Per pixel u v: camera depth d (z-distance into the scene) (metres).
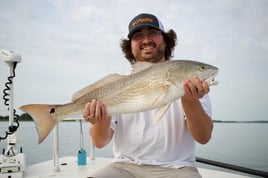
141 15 1.00
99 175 0.84
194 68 0.81
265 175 1.05
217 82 0.85
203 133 0.83
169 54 1.18
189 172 0.83
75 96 0.84
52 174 1.29
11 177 1.17
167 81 0.79
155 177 0.86
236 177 1.22
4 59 1.25
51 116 0.82
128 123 0.93
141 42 1.01
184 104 0.80
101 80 0.83
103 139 0.89
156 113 0.79
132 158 0.90
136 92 0.80
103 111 0.79
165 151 0.88
